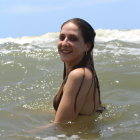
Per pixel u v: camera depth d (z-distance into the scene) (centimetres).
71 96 380
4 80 624
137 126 378
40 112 449
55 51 862
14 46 986
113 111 436
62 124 380
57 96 412
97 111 420
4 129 381
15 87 577
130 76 614
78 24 400
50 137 347
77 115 390
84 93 385
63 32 403
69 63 406
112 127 377
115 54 866
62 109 383
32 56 806
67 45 398
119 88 554
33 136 350
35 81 612
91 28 409
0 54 836
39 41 1276
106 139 341
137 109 444
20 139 342
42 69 695
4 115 436
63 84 405
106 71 659
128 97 506
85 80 383
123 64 725
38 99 509
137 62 742
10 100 508
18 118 425
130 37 1414
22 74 661
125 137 346
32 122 409
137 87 557
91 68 403
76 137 347
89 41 404
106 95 520
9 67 699
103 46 1026
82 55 402
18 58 784
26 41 1347
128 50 945
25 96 527
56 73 662
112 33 1514
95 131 364
